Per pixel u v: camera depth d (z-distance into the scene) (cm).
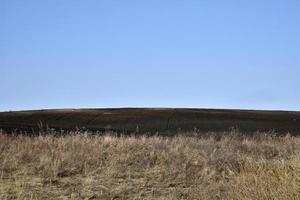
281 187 864
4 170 1308
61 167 1338
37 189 1146
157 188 1200
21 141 1714
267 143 1920
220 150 1650
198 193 1106
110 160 1438
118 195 1126
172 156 1511
